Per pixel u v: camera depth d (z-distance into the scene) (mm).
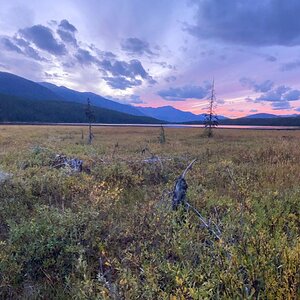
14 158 11734
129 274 3330
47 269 4051
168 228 4746
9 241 4359
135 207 5910
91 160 11102
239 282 3018
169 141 29047
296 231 4645
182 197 5816
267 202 6082
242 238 4055
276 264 3432
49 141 25547
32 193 7227
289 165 10141
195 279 3344
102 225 4953
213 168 10156
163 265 3701
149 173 9797
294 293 2807
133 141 29172
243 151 15266
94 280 3711
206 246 4266
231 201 6125
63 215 5066
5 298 3541
